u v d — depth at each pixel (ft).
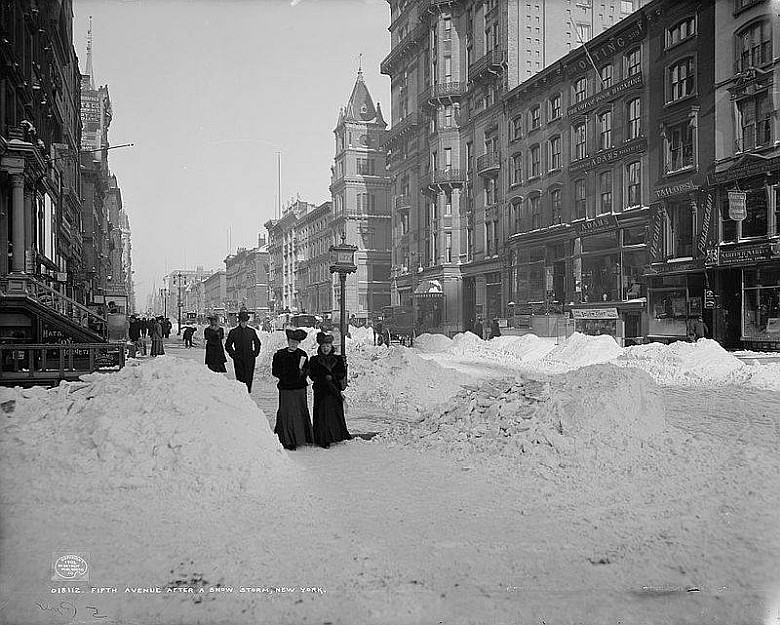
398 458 23.26
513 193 142.92
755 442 25.07
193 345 116.98
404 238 195.93
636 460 21.12
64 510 16.17
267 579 12.57
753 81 84.48
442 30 164.45
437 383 43.42
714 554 14.06
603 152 113.70
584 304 114.01
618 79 112.47
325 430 26.05
